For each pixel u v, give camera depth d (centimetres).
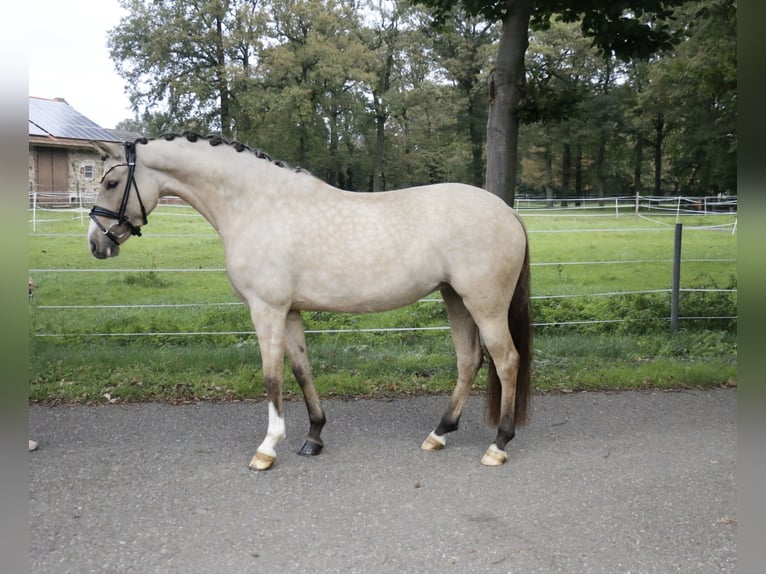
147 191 379
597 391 525
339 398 507
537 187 4438
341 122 3612
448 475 362
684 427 441
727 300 810
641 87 3641
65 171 2617
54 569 261
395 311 817
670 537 290
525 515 312
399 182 4050
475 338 407
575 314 779
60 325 713
